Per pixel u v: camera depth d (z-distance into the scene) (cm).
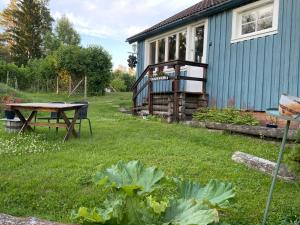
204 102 1008
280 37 787
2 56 4744
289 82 762
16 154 538
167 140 675
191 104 1013
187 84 1131
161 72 1100
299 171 345
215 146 638
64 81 2572
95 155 531
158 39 1320
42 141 655
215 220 185
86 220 204
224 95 952
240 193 373
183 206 206
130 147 600
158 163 489
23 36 4584
